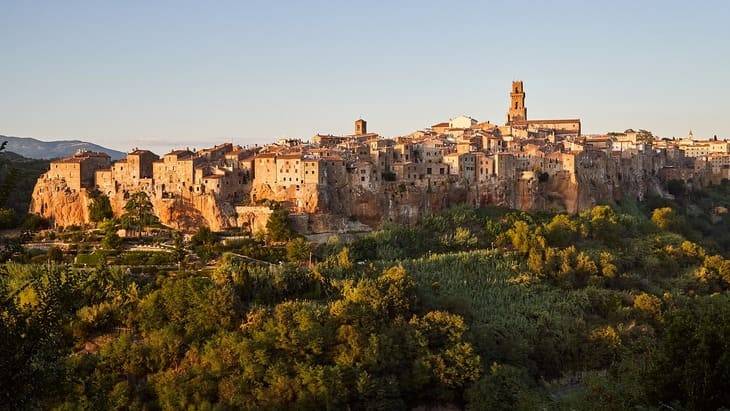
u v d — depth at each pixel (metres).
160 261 197.00
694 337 79.81
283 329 143.25
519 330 166.38
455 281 192.88
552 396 139.75
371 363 139.75
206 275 181.88
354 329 145.50
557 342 165.12
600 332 165.38
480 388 135.75
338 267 187.88
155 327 150.75
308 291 177.50
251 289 169.00
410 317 161.88
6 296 57.62
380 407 132.62
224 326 150.25
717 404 76.38
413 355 146.25
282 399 128.88
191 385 128.75
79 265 190.50
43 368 55.62
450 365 143.88
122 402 123.25
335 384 131.50
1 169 62.28
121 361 137.12
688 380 77.00
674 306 186.88
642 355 112.75
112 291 160.88
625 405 82.06
